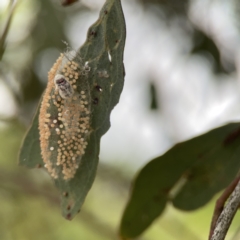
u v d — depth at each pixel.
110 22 0.34
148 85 0.42
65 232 0.52
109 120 0.34
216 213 0.34
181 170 0.37
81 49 0.34
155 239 0.52
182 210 0.37
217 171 0.37
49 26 0.42
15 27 0.41
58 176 0.34
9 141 0.48
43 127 0.34
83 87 0.34
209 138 0.36
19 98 0.42
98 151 0.34
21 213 0.49
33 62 0.42
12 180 0.47
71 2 0.35
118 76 0.34
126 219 0.37
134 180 0.37
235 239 0.37
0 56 0.37
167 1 0.40
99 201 0.54
